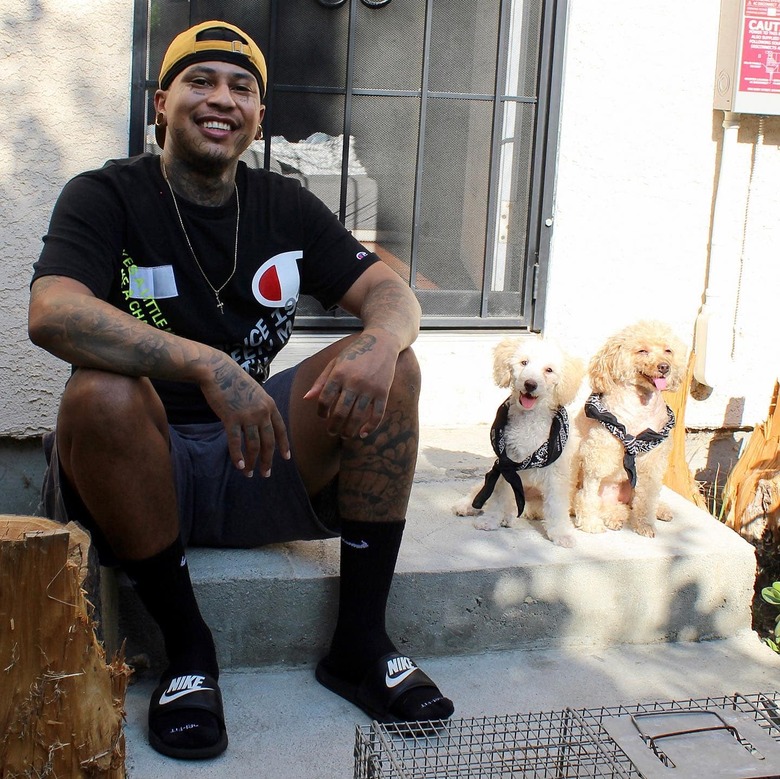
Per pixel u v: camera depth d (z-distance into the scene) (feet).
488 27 12.79
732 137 13.29
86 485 7.29
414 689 8.02
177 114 7.95
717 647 10.09
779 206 13.74
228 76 7.97
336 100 12.67
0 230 11.46
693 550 10.03
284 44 12.35
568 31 12.76
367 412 7.48
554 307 13.50
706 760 5.89
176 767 7.52
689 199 13.55
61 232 7.68
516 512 10.64
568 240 13.33
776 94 12.93
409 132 12.95
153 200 8.14
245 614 8.88
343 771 7.61
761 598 12.07
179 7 11.82
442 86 12.87
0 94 11.16
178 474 8.31
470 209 13.26
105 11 11.28
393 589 9.20
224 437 8.54
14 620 5.59
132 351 7.01
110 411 7.02
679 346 10.26
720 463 14.73
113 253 7.97
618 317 13.67
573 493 10.93
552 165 13.08
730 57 12.91
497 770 7.17
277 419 7.23
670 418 10.32
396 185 13.07
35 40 11.13
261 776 7.50
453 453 12.40
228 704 8.44
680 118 13.25
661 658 9.78
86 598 6.43
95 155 11.60
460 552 9.74
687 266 13.75
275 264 8.55
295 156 12.73
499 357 10.04
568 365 9.76
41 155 11.42
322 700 8.56
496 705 8.68
